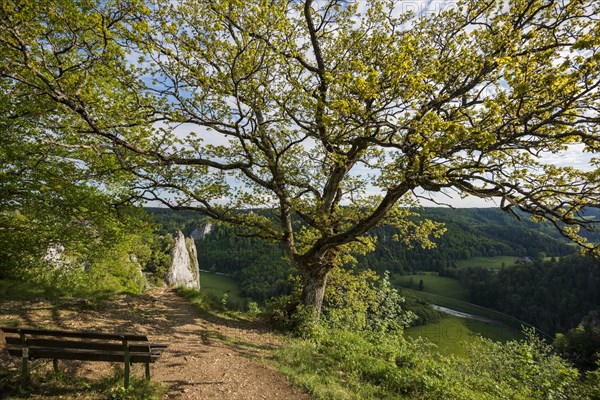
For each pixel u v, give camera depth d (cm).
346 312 1536
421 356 974
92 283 1597
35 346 513
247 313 1450
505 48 900
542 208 793
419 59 1106
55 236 1341
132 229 1421
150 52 952
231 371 684
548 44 909
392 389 707
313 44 1298
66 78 834
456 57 1095
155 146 1120
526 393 866
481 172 783
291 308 1348
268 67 1014
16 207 1254
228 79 1005
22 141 1200
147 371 565
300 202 1261
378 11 1215
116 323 930
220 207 1277
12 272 1250
